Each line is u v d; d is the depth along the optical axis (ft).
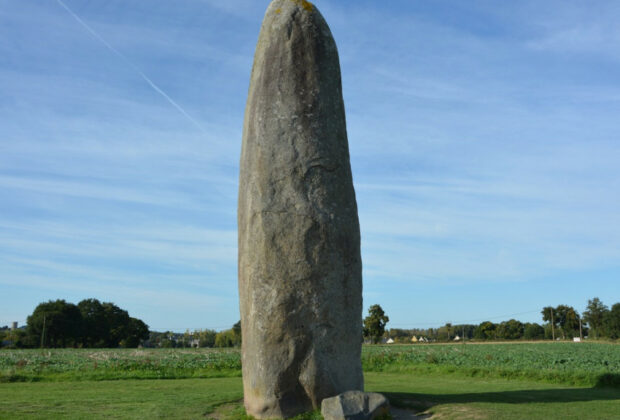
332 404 30.96
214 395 47.78
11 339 270.05
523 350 147.74
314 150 36.01
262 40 38.60
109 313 269.23
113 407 41.32
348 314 35.09
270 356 33.55
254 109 37.09
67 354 139.03
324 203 35.53
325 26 39.04
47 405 42.78
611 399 44.50
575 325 334.44
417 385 58.08
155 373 74.79
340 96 38.58
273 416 33.06
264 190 35.35
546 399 43.52
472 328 414.00
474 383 61.72
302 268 34.22
